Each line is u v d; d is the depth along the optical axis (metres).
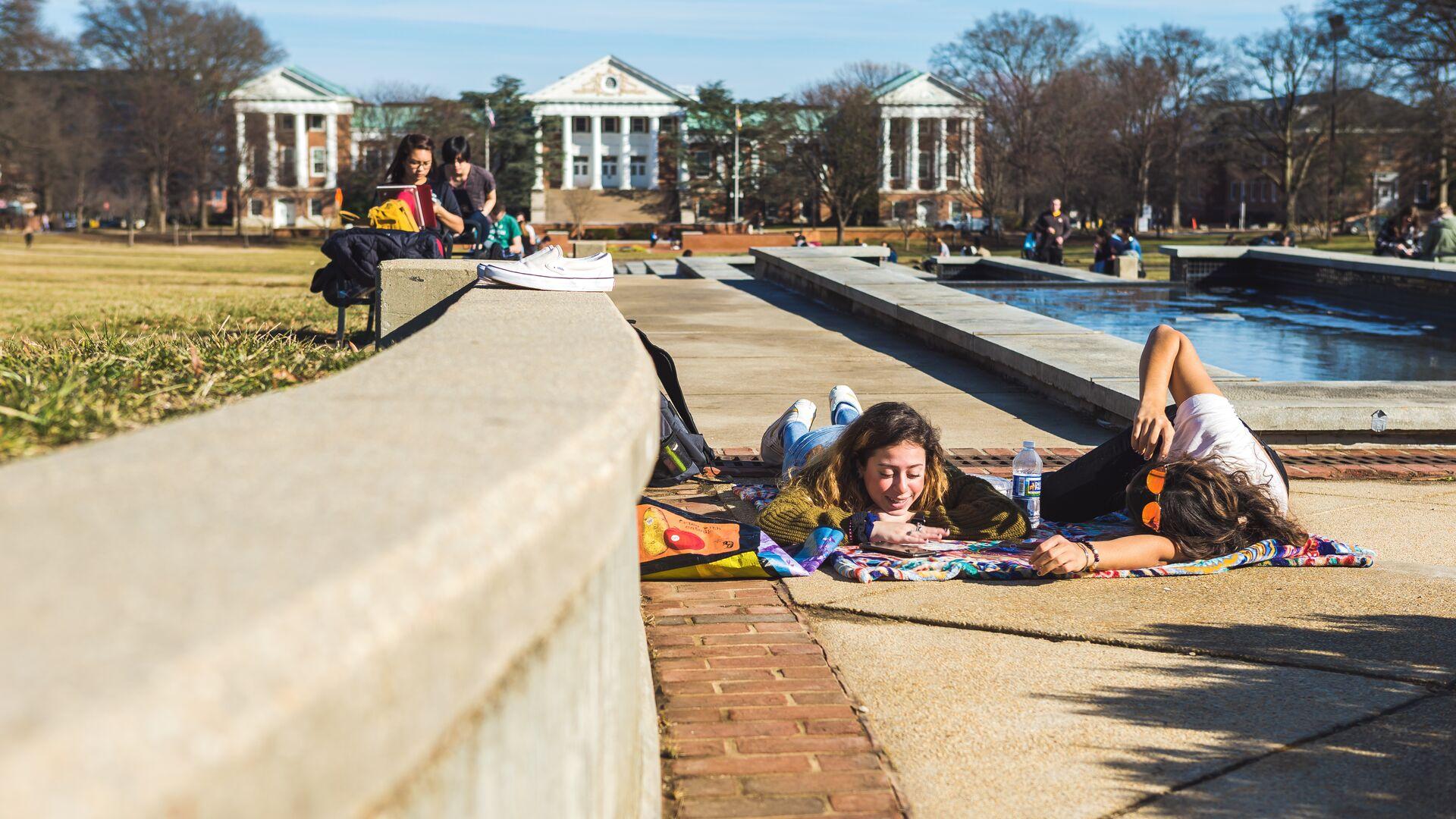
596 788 1.87
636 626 2.60
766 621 3.91
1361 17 53.19
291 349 6.15
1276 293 21.19
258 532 1.06
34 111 78.50
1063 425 7.74
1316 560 4.61
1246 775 2.84
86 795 0.68
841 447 4.82
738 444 6.91
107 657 0.79
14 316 13.95
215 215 109.12
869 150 90.62
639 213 112.00
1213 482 4.56
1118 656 3.64
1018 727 3.12
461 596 1.06
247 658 0.82
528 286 6.20
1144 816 2.64
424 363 2.29
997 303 12.63
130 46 89.06
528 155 102.44
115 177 103.69
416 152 8.86
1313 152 77.19
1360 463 6.56
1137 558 4.48
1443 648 3.70
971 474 5.66
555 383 1.99
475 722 1.30
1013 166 80.31
